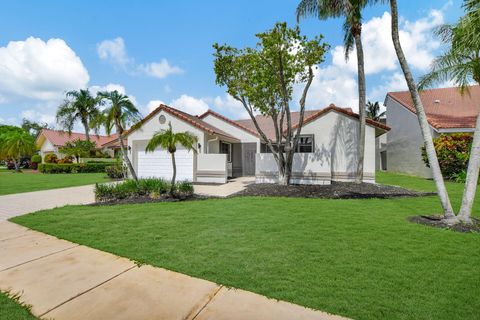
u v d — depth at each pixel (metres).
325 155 13.76
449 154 15.19
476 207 8.06
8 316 2.87
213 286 3.47
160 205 8.73
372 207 8.20
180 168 16.58
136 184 10.58
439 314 2.79
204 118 21.03
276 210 7.80
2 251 4.75
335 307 2.93
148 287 3.48
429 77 9.46
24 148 29.23
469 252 4.46
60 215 7.32
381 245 4.79
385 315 2.78
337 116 15.21
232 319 2.81
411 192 11.23
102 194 9.68
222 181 15.62
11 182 16.89
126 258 4.40
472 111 18.70
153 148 10.30
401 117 22.17
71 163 27.41
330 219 6.68
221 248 4.74
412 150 20.22
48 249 4.84
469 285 3.37
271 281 3.52
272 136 20.22
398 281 3.47
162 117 17.16
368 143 14.71
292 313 2.88
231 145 22.17
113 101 12.35
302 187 12.47
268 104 12.80
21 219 6.92
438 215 7.07
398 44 7.03
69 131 32.75
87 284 3.57
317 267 3.91
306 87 12.22
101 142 41.38
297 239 5.16
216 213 7.47
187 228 6.00
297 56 11.27
